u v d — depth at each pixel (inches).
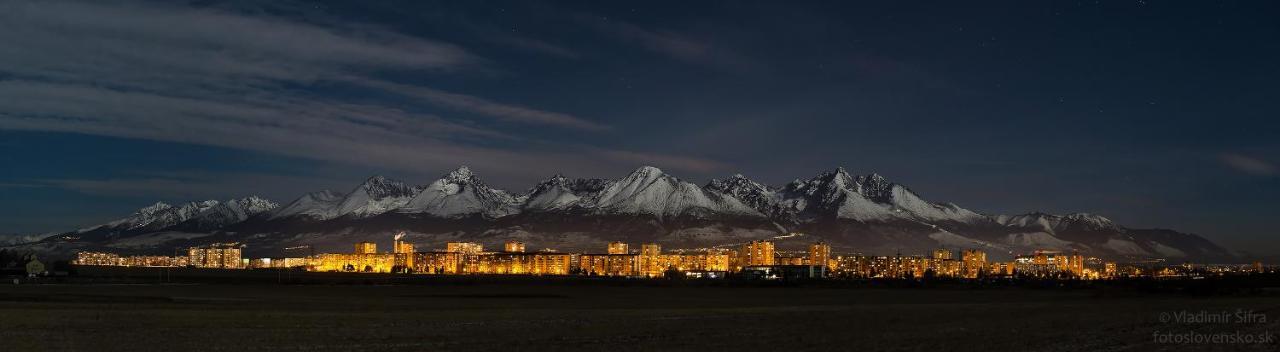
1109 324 3085.6
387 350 2429.9
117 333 2783.0
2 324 2967.5
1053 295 7185.0
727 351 2393.0
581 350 2420.0
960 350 2375.7
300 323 3191.4
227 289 7539.4
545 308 4522.6
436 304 4982.8
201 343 2556.6
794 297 6850.4
